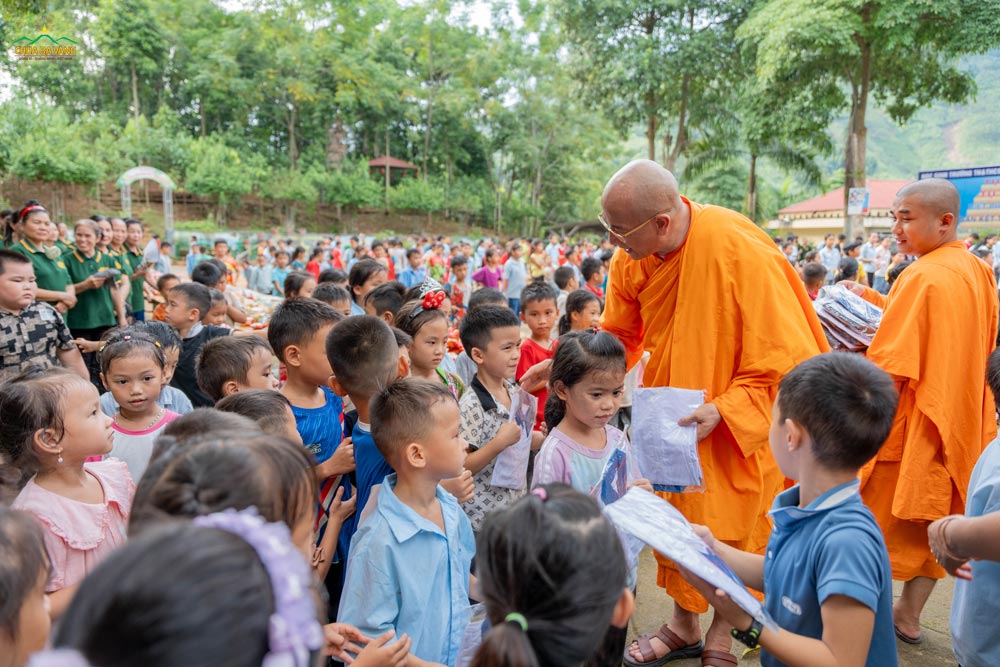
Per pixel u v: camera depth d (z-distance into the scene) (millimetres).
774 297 2723
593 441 2668
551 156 45469
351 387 2566
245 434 1389
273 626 805
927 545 3066
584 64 28812
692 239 2783
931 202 3096
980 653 1956
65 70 39000
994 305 3195
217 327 4523
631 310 3217
